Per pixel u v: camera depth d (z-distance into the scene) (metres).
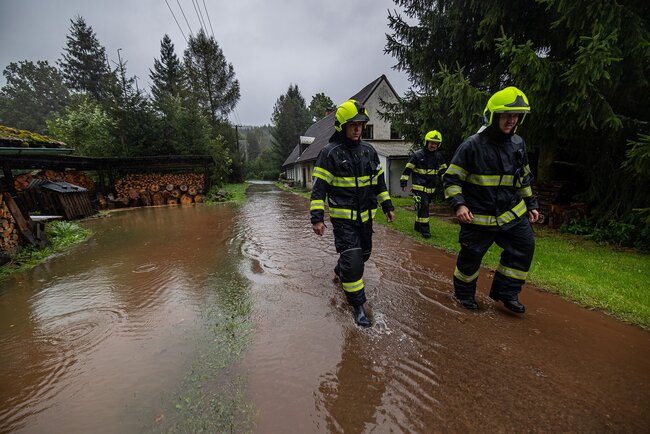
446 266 4.21
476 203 2.67
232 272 4.16
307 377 2.03
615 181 5.95
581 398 1.82
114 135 15.18
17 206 5.63
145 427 1.65
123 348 2.43
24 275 4.37
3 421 1.73
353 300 2.69
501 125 2.43
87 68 39.12
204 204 13.31
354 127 2.65
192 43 29.34
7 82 53.50
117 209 12.30
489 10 6.57
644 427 1.61
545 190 7.07
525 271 2.73
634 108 5.78
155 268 4.46
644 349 2.29
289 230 6.99
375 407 1.77
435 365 2.13
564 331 2.54
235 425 1.65
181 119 16.47
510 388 1.91
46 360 2.31
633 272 3.78
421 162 5.73
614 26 4.65
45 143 7.05
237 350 2.34
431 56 8.75
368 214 2.84
